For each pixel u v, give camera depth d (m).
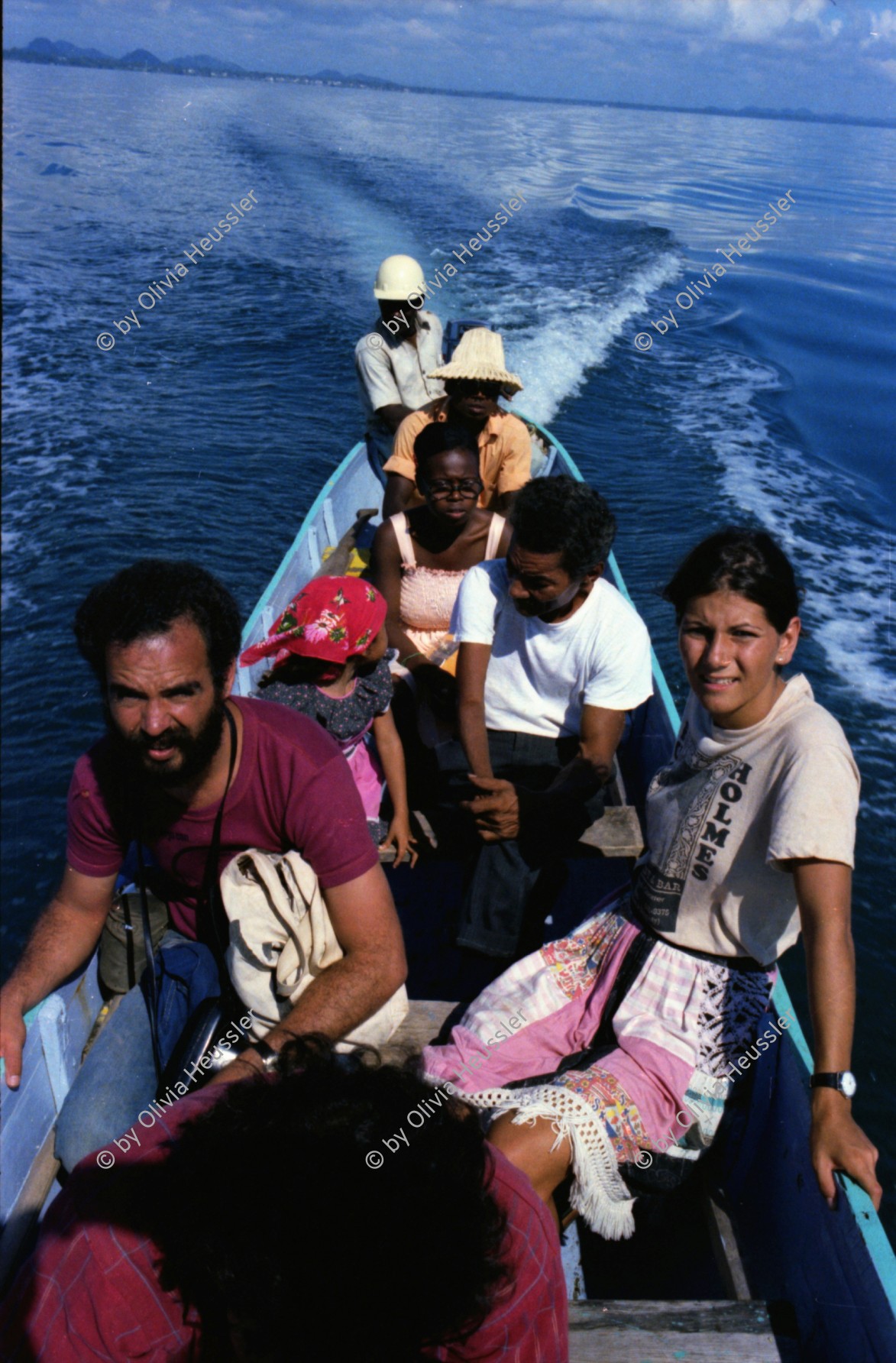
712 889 1.87
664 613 6.63
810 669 6.24
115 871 1.86
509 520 2.31
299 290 14.05
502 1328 1.02
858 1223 1.59
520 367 10.85
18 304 12.58
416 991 3.08
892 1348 1.46
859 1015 4.11
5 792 5.29
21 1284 1.03
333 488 5.10
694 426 10.18
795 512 8.41
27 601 6.86
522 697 2.65
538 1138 1.75
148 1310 1.00
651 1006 1.93
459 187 22.84
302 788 1.70
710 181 29.84
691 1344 1.75
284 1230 0.88
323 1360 0.94
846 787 1.69
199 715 1.60
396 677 3.01
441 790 2.78
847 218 25.84
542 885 2.45
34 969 1.83
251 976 1.72
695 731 1.92
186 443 9.22
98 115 34.00
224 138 29.20
